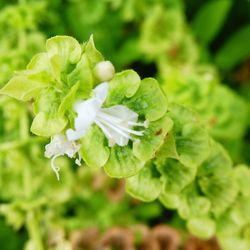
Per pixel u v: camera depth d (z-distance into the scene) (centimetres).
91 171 20
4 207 17
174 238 19
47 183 19
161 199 13
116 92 11
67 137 10
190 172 12
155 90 11
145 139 10
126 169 11
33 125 10
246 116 21
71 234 19
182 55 22
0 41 19
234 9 24
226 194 13
